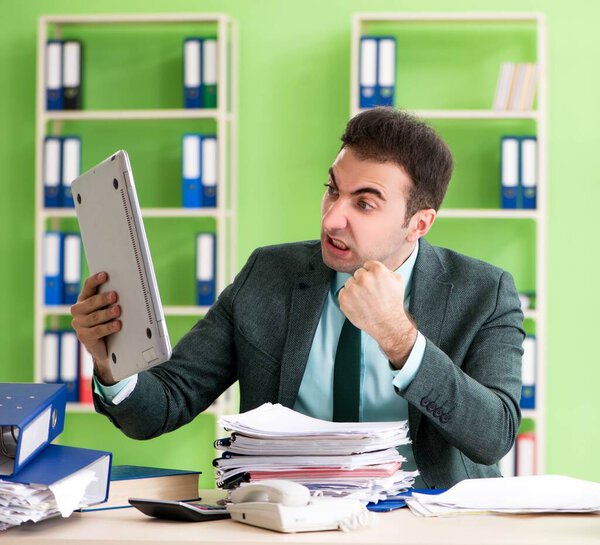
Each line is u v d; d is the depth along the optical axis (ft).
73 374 13.26
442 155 5.94
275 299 6.46
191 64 13.25
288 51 13.80
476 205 13.60
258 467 4.94
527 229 13.51
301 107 13.79
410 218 5.90
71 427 13.98
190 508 4.60
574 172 13.42
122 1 14.02
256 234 13.85
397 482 5.14
